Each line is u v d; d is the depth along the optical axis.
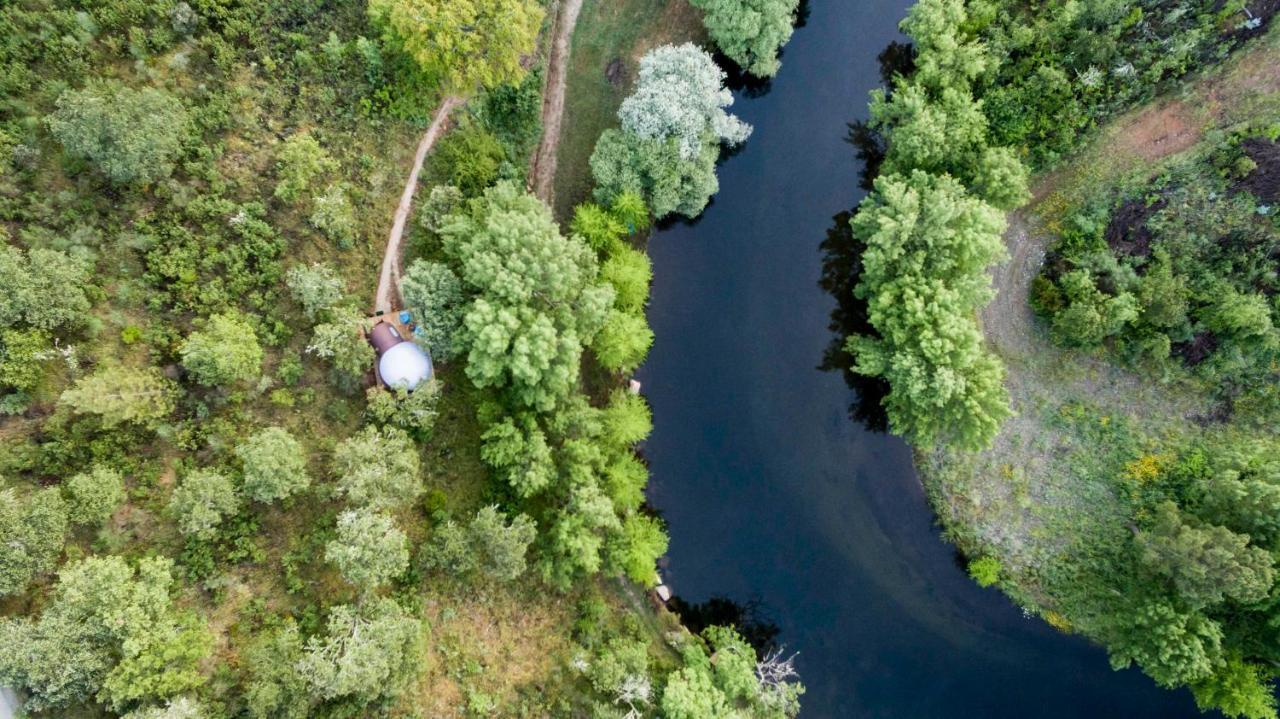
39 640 38.88
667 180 57.16
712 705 52.47
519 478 52.00
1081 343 62.16
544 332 48.09
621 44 63.78
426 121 56.62
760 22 58.75
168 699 41.72
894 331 54.91
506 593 56.03
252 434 49.41
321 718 46.34
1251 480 54.19
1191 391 61.72
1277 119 57.41
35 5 45.88
